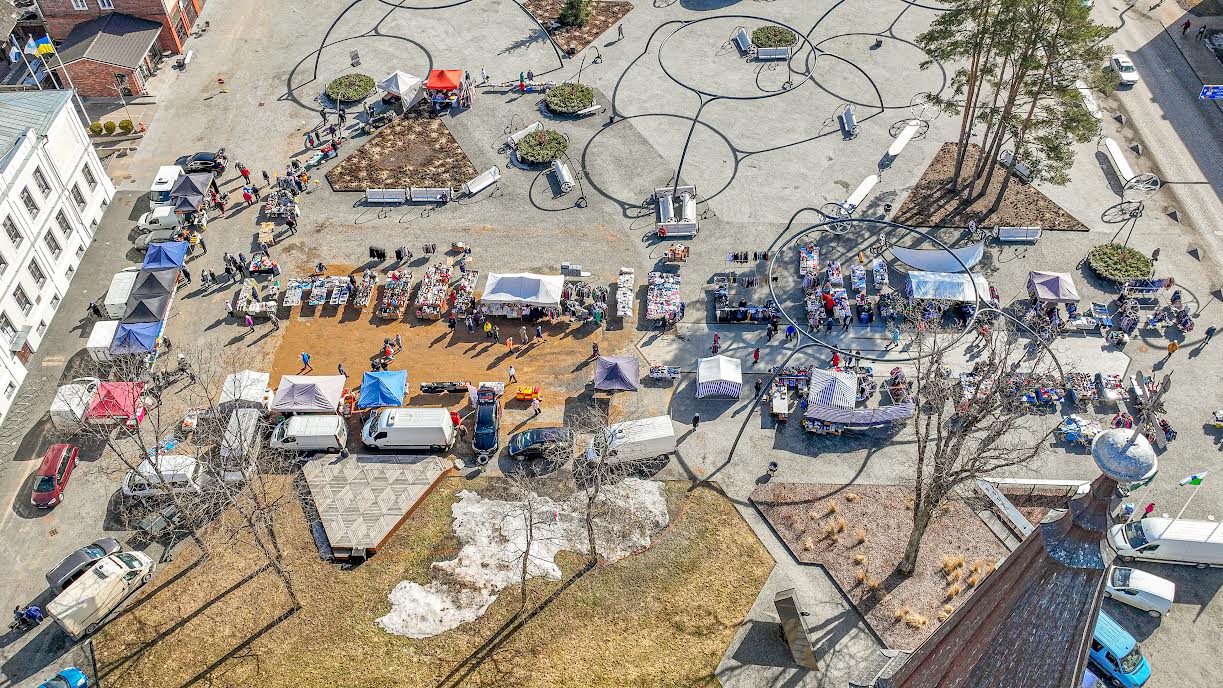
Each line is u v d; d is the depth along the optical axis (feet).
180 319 224.53
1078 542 40.88
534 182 263.29
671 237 246.06
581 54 309.42
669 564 176.76
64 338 219.20
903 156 269.03
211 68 302.86
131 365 200.44
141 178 262.67
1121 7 324.19
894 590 171.83
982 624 44.14
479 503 187.83
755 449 197.47
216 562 177.47
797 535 181.27
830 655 162.40
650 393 208.95
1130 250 236.43
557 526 183.32
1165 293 227.61
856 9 327.67
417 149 273.75
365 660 162.50
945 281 221.87
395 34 318.86
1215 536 170.81
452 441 198.29
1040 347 214.90
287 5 332.19
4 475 191.62
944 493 157.07
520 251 242.58
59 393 197.88
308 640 165.48
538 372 213.46
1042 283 220.64
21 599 171.42
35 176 218.38
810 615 168.66
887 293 225.97
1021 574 42.68
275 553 171.42
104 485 189.37
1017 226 246.06
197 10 323.78
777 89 294.05
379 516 184.96
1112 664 155.12
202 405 203.92
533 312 223.92
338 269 237.45
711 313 226.79
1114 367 211.00
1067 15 208.13
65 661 162.61
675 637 165.58
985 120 237.45
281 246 243.81
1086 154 267.59
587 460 192.85
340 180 263.29
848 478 191.62
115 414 195.62
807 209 253.65
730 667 161.07
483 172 266.16
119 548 176.24
